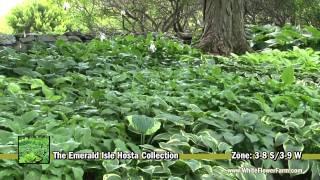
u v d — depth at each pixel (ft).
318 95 14.66
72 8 37.86
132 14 36.86
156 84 14.75
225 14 23.73
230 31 23.85
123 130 10.52
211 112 11.55
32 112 10.42
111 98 12.05
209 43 23.73
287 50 25.95
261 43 27.27
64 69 16.24
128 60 19.02
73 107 11.84
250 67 19.62
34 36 23.58
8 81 13.69
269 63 21.04
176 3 35.27
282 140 10.71
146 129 10.22
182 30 37.11
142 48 21.53
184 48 22.04
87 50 19.45
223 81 15.64
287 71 15.40
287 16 41.27
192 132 10.90
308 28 27.30
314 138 11.07
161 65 19.75
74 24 38.50
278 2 40.32
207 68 18.26
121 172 8.93
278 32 27.53
